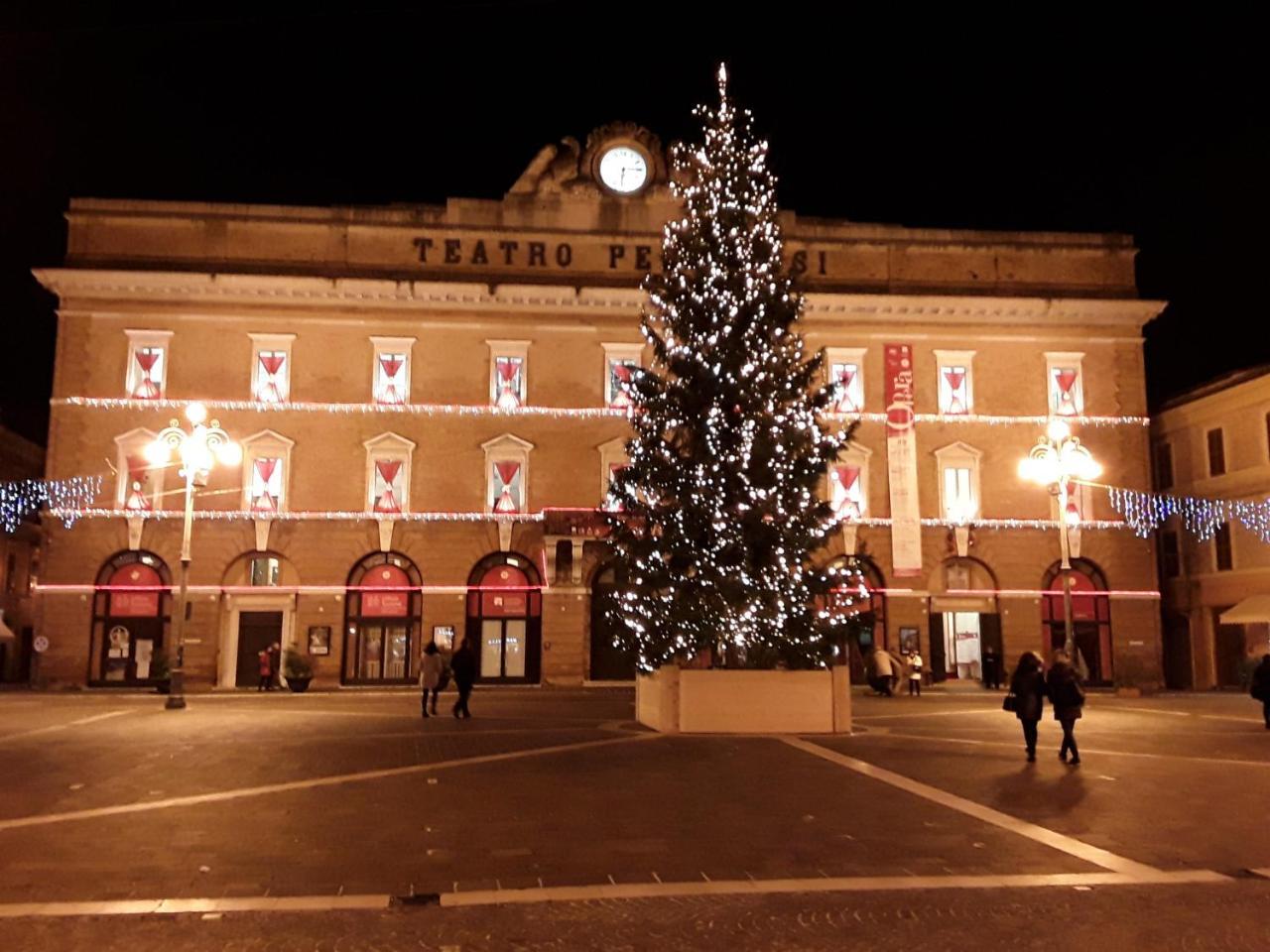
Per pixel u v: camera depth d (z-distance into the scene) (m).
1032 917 9.06
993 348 49.12
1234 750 21.23
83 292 45.62
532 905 9.44
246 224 46.62
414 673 45.56
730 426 25.19
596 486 46.81
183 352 45.88
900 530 46.97
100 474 45.00
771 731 23.67
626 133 48.91
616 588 27.20
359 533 45.88
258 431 45.81
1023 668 19.23
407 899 9.63
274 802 14.49
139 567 45.19
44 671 43.94
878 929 8.70
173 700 31.20
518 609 46.44
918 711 31.61
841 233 49.22
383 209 47.53
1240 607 45.12
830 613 25.92
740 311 25.67
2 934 8.62
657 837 12.26
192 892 9.95
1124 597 47.88
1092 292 49.62
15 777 16.89
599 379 47.38
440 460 46.56
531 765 18.20
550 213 48.28
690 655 25.14
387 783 16.09
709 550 24.58
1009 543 47.97
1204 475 49.88
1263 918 9.08
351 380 46.47
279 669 44.62
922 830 12.68
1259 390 45.97
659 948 8.25
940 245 49.34
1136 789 15.88
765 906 9.38
